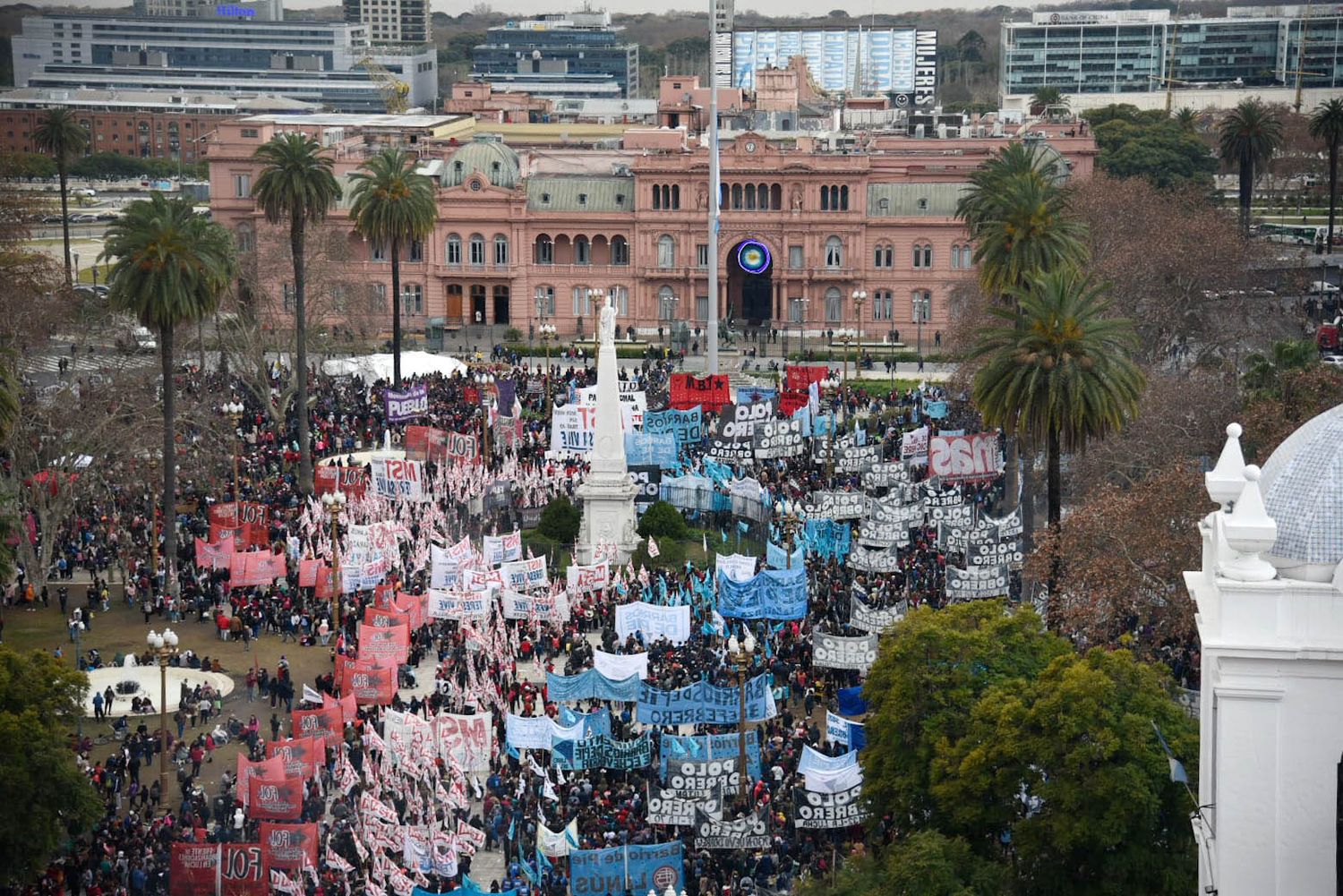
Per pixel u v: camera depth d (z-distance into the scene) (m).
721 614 107.06
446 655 107.88
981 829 72.81
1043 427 107.12
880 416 170.62
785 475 144.38
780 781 87.06
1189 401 125.81
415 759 86.25
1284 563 46.03
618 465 134.75
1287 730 44.69
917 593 112.75
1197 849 66.25
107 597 124.38
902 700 77.31
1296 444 48.19
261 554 119.31
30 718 80.81
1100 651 72.88
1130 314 166.25
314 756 87.12
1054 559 98.56
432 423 166.38
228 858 77.62
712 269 190.00
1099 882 69.25
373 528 116.56
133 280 127.94
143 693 106.69
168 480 127.06
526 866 77.19
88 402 135.00
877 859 72.94
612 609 114.56
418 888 73.06
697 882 79.06
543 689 104.12
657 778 87.62
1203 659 49.25
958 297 196.62
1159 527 93.69
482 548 135.12
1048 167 175.38
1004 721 71.25
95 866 83.19
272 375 189.62
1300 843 44.84
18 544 127.44
